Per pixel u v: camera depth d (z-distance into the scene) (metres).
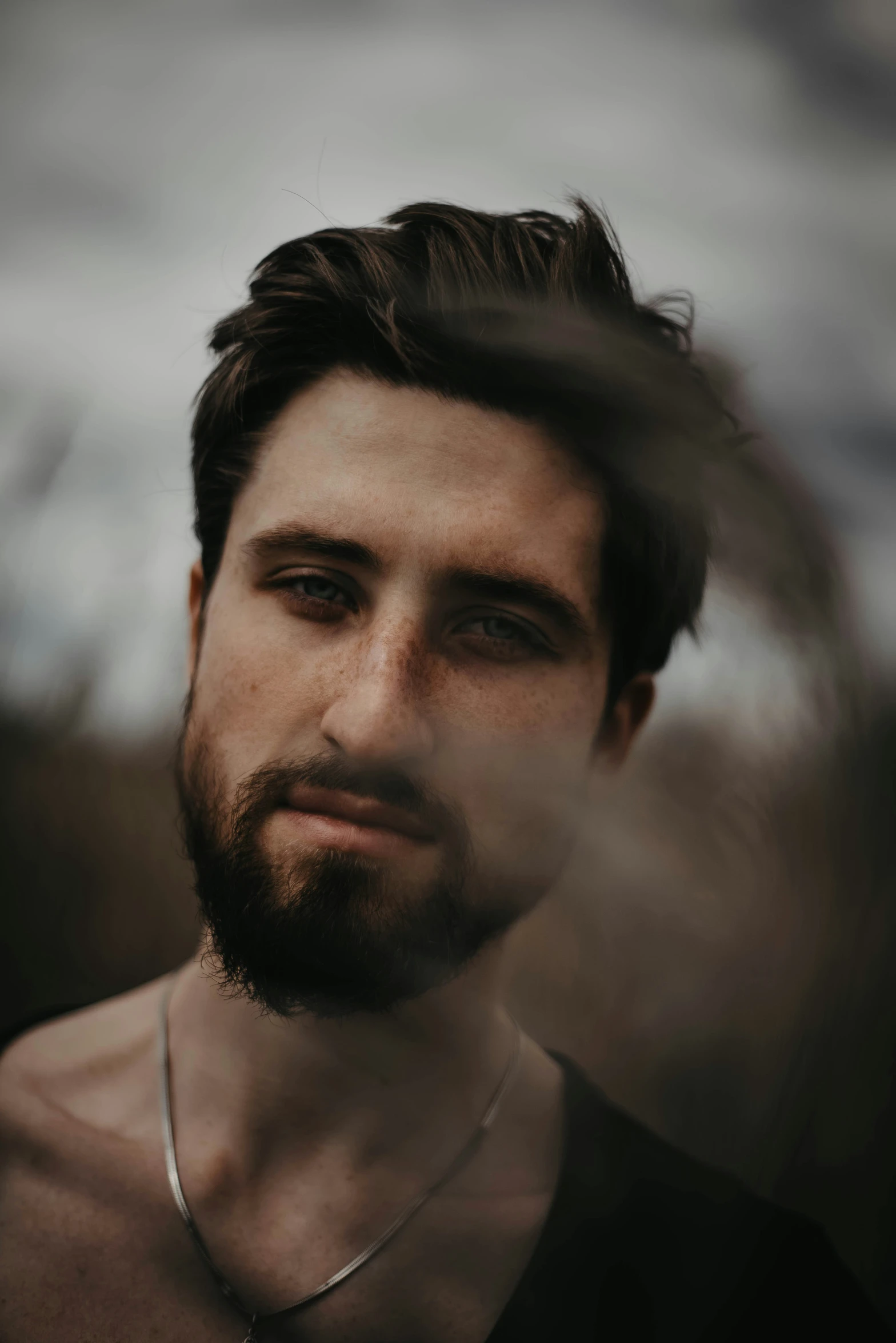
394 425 0.59
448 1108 0.67
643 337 0.67
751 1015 0.74
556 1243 0.64
